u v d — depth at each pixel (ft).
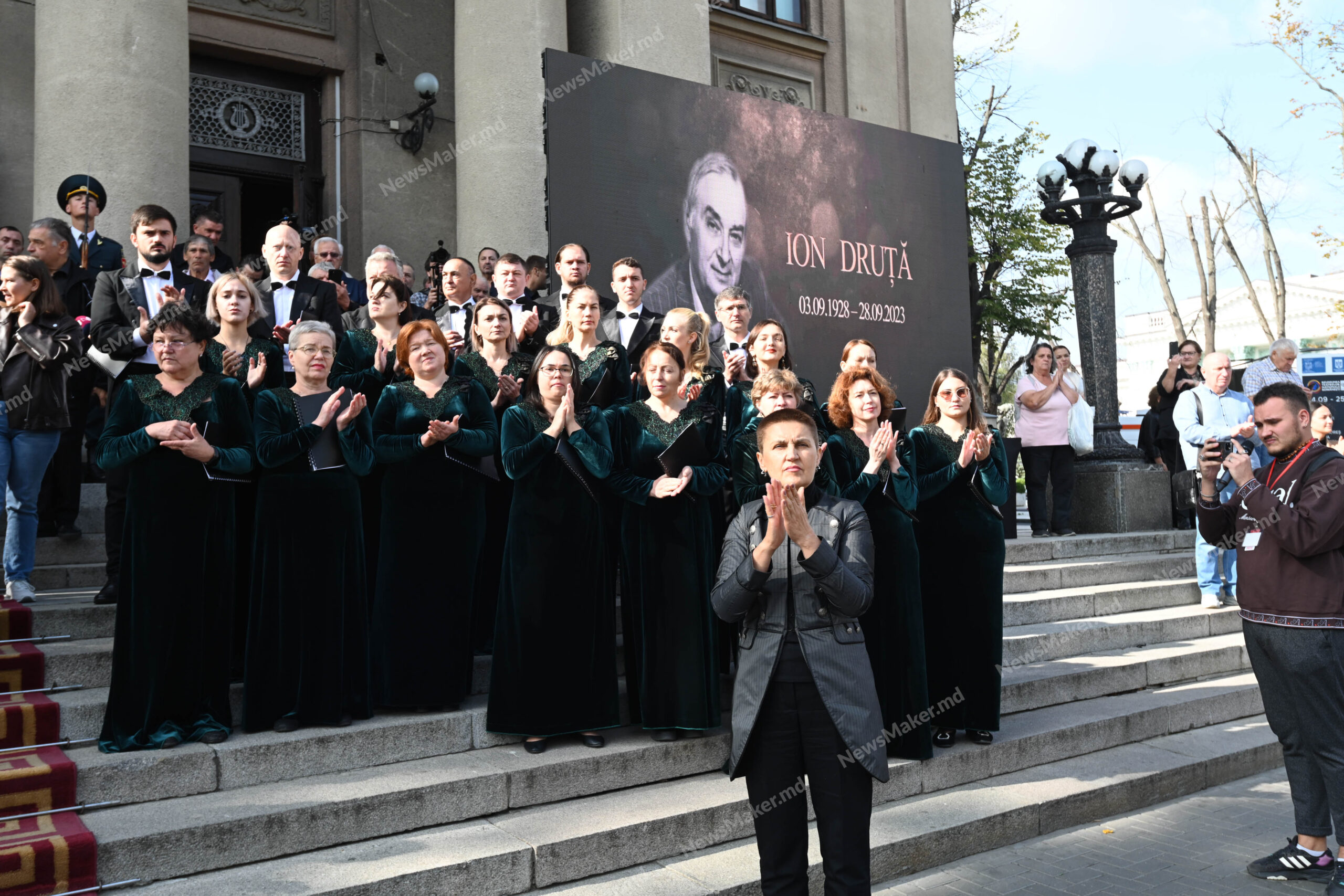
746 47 37.93
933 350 32.35
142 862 10.35
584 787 13.34
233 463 12.69
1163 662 20.94
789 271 29.14
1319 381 36.63
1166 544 29.71
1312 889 12.95
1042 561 26.84
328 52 32.01
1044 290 70.79
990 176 69.87
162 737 11.97
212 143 30.68
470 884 11.05
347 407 14.01
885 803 14.65
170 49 23.22
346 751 12.79
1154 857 14.06
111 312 16.21
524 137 28.25
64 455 18.21
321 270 20.57
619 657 17.10
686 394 15.53
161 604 12.17
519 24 28.37
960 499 16.07
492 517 16.69
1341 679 12.69
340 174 32.55
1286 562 12.94
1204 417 25.40
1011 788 15.52
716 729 14.78
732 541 10.89
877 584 15.29
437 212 33.96
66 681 13.08
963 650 15.98
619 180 25.64
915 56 42.98
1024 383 30.17
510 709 13.73
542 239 28.25
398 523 14.25
